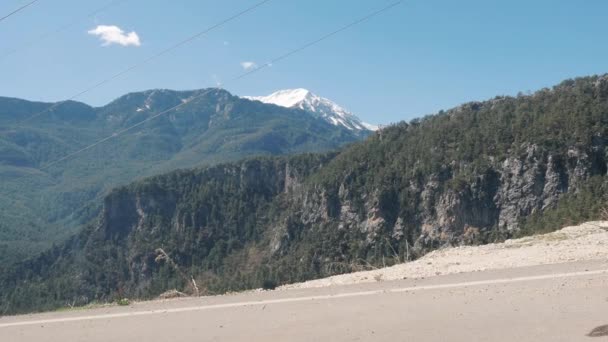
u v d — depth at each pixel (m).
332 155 127.25
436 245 77.25
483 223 74.94
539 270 9.47
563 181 69.56
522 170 73.75
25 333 8.09
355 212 92.19
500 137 81.75
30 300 74.12
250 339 6.89
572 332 6.32
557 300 7.57
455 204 77.81
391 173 91.44
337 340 6.61
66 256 108.88
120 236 116.62
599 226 13.96
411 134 100.81
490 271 9.84
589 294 7.72
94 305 10.81
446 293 8.42
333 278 11.01
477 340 6.29
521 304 7.52
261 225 116.88
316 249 89.69
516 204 72.50
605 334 6.18
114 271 104.19
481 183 76.94
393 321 7.20
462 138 87.50
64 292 83.00
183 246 112.50
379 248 68.75
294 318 7.67
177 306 9.08
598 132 68.88
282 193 125.56
